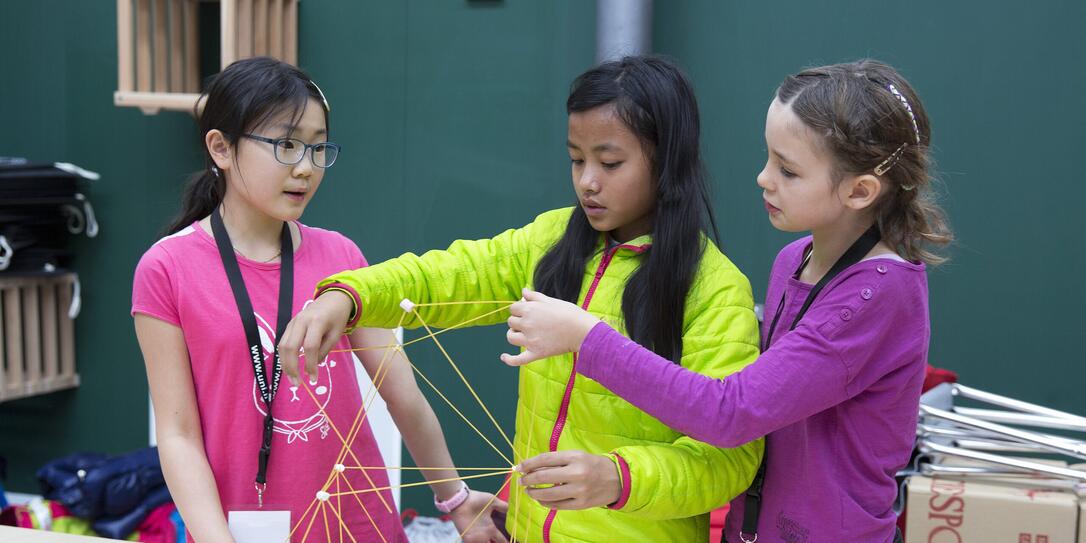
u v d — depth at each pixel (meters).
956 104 2.63
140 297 1.35
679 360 1.18
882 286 1.11
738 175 2.77
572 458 1.04
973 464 1.81
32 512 2.57
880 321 1.10
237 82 1.35
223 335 1.37
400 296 1.25
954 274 2.67
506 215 2.92
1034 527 1.62
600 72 1.16
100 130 3.13
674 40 2.77
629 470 1.05
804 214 1.11
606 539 1.19
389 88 2.96
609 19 2.66
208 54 3.04
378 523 1.52
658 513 1.08
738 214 2.78
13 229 2.96
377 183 2.99
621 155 1.14
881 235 1.16
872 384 1.14
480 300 1.33
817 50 2.70
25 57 3.16
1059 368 2.62
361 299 1.21
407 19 2.93
